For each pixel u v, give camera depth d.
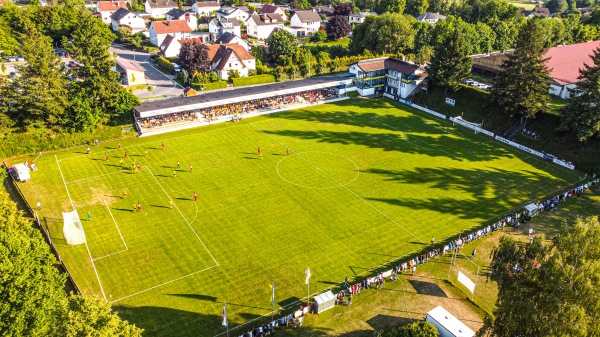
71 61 146.25
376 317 53.78
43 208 73.12
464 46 117.94
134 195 77.56
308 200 77.38
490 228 69.81
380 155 95.12
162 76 143.50
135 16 195.62
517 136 103.50
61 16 165.00
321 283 58.78
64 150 93.94
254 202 76.31
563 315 35.59
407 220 72.56
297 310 54.03
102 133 98.31
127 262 61.50
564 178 88.00
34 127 92.25
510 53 142.38
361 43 165.50
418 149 98.75
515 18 191.25
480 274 61.50
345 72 152.00
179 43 159.00
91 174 84.19
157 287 57.22
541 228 71.50
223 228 69.25
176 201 76.06
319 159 92.31
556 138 98.00
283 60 153.12
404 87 129.38
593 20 195.38
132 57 163.50
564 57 136.12
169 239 66.44
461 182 84.94
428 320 51.06
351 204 76.50
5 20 156.38
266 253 64.00
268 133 104.25
